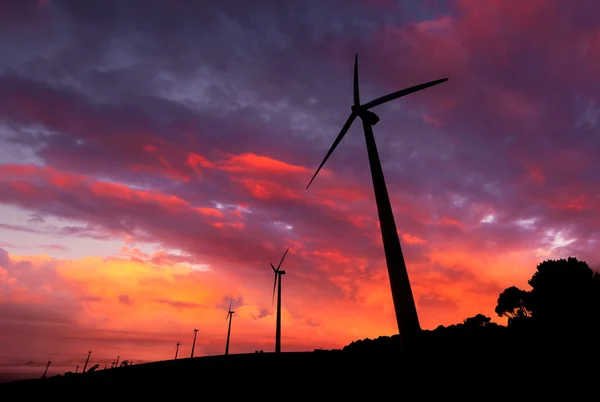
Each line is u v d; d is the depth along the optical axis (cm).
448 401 1018
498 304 4250
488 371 1838
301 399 1723
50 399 2228
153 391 2262
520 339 2562
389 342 4397
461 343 2706
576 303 2681
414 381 1036
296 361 3028
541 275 3055
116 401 2045
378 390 1656
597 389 1435
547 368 1800
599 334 2250
